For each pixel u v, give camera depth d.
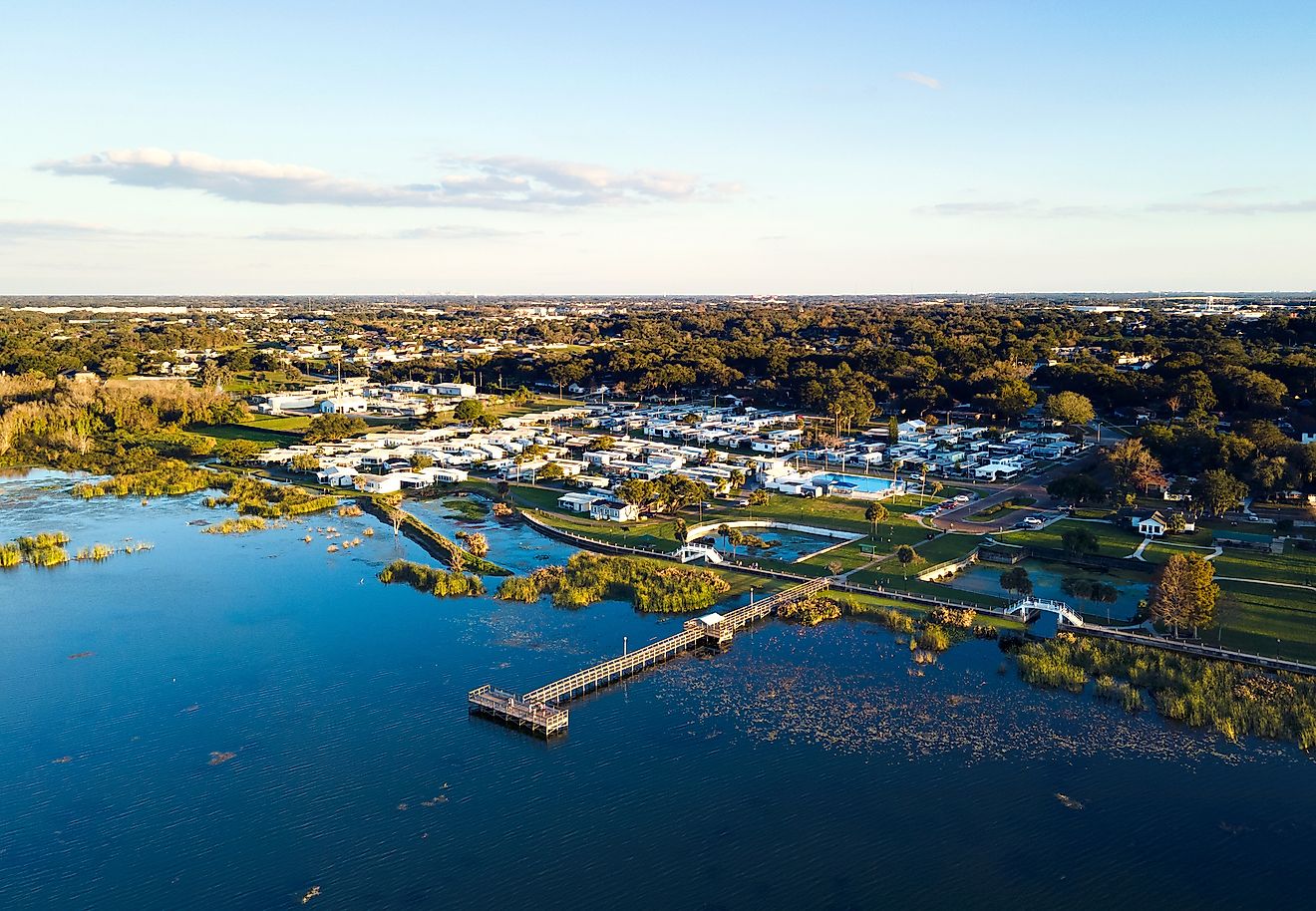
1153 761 89.12
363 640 120.69
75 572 148.75
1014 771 87.75
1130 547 155.50
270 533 174.88
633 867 74.38
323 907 69.81
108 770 88.50
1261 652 109.31
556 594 135.50
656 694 105.19
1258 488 183.88
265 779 87.06
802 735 95.25
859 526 174.00
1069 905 69.88
